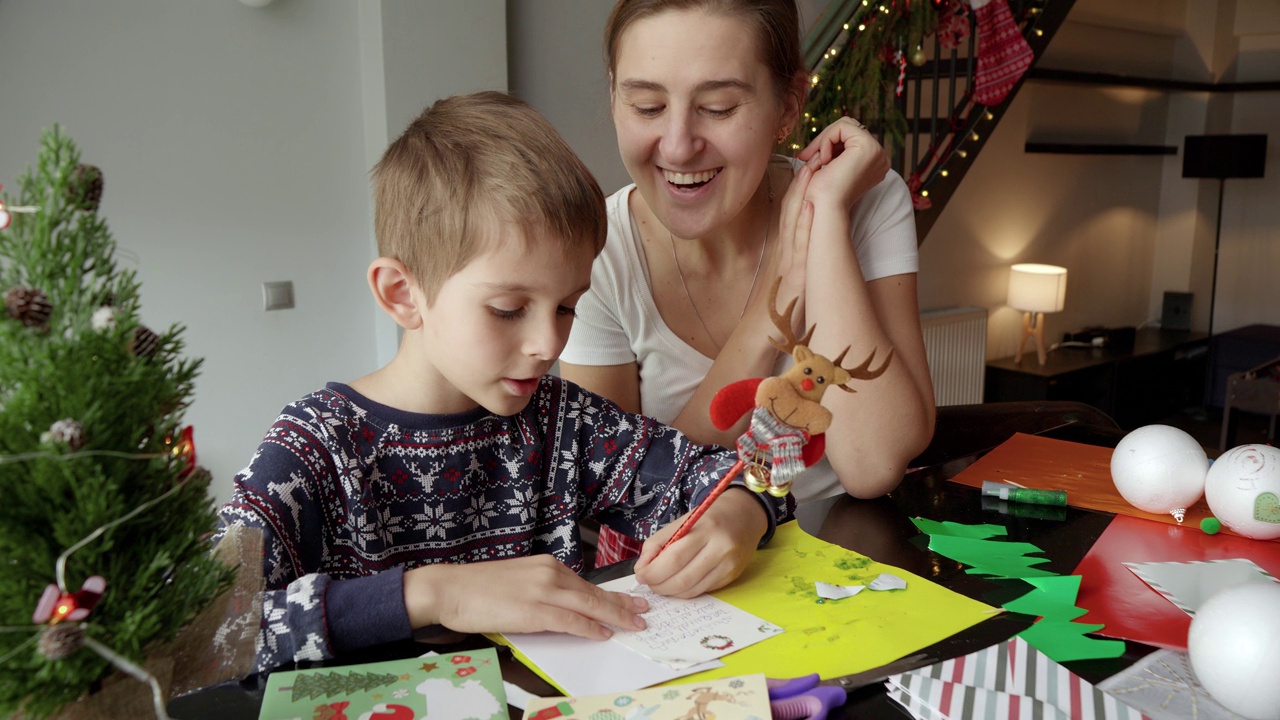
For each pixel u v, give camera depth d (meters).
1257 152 5.28
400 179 0.84
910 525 0.96
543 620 0.71
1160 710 0.62
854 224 1.33
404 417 0.93
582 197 0.81
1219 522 0.93
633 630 0.73
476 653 0.68
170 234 2.45
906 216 1.36
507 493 1.00
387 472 0.93
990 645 0.70
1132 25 5.29
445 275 0.80
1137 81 5.09
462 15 2.71
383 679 0.65
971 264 4.56
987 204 4.59
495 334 0.81
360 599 0.69
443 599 0.71
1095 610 0.76
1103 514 0.99
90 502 0.45
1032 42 3.31
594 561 1.63
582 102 3.14
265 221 2.59
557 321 0.83
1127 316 5.87
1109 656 0.69
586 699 0.62
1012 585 0.81
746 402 0.71
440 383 0.93
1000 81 3.18
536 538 1.04
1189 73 5.78
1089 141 5.23
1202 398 5.68
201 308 2.52
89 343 0.46
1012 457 1.18
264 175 2.57
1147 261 5.96
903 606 0.77
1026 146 4.73
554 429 1.04
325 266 2.73
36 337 0.46
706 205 1.17
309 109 2.62
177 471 0.51
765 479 0.72
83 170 0.48
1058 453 1.19
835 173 1.23
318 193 2.68
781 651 0.69
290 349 2.70
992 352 4.76
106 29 2.27
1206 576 0.82
